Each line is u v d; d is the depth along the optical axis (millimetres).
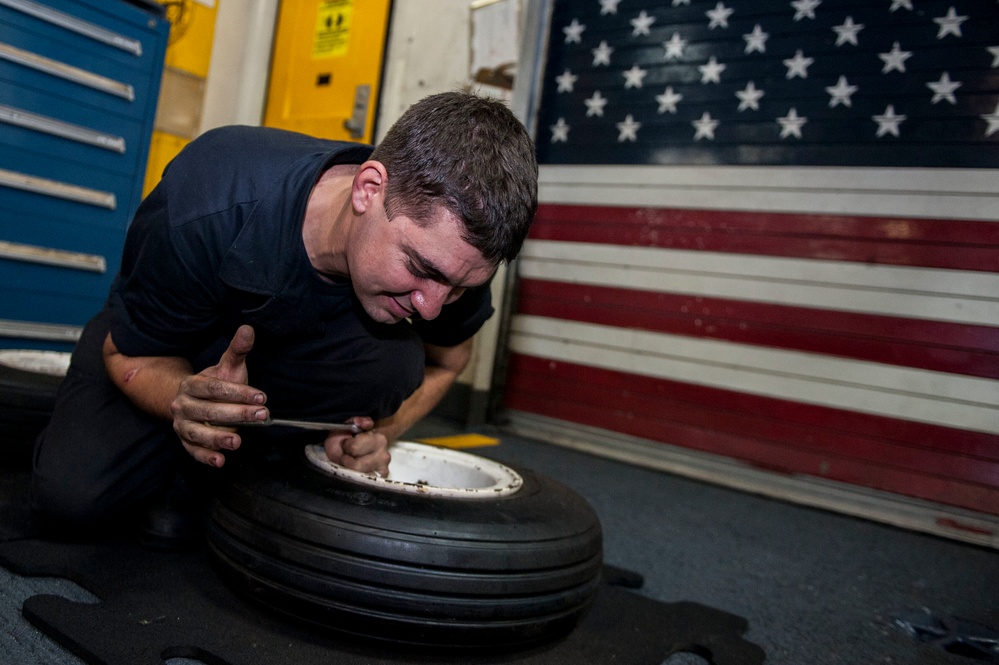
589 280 3482
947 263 2693
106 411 1249
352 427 1240
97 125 2434
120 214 2561
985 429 2615
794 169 2988
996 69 2645
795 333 2971
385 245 883
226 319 1169
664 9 3338
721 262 3145
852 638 1407
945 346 2691
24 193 2285
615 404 3381
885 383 2787
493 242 864
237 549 1029
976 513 2621
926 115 2750
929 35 2764
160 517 1269
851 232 2869
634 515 2232
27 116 2232
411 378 1326
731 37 3168
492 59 3699
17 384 1495
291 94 4398
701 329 3182
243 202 1019
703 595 1551
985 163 2643
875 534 2521
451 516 1008
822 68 2961
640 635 1208
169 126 3998
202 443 974
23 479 1521
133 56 2498
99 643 888
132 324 1153
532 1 3586
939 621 1581
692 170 3227
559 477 2658
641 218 3352
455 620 961
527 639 1032
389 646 990
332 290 1103
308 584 959
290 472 1103
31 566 1101
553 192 3607
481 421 3621
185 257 1033
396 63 3998
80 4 2316
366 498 1019
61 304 2439
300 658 939
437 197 841
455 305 1326
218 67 4230
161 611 1012
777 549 2061
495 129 885
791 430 2965
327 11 4254
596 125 3496
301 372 1252
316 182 1059
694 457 3176
